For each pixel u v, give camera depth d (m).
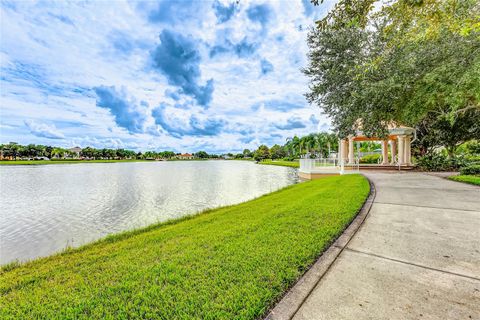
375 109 7.74
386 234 3.98
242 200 13.98
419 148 22.97
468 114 15.77
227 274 2.79
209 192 17.27
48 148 101.69
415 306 2.15
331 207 5.81
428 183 10.14
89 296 2.53
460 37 6.40
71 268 3.44
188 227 5.55
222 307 2.21
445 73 6.66
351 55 7.76
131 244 4.47
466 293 2.32
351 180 11.69
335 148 56.75
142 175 34.22
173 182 24.22
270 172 38.16
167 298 2.39
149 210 11.60
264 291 2.43
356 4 3.59
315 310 2.14
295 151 78.19
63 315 2.24
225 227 4.97
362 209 5.69
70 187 20.62
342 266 2.92
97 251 4.38
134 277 2.88
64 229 8.63
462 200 6.40
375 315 2.05
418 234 3.94
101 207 12.41
